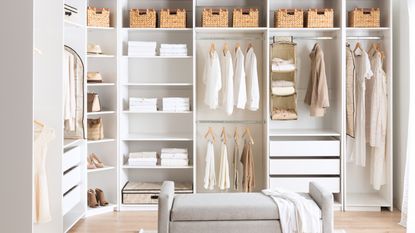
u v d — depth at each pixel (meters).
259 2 6.25
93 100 5.55
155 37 6.23
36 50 4.16
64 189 4.78
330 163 5.81
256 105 5.83
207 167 5.92
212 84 5.79
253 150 6.30
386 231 4.96
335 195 6.02
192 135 6.09
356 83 5.93
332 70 6.14
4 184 3.63
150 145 6.28
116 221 5.36
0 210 3.64
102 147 5.86
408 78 5.55
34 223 4.31
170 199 4.24
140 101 5.86
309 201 4.31
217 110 6.28
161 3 6.25
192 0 6.17
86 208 5.51
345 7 5.80
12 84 3.60
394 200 6.00
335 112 6.05
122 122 5.92
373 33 6.12
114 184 5.84
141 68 6.24
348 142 6.23
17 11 3.58
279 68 5.85
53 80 4.59
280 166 5.81
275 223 4.18
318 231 4.15
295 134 5.82
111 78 5.82
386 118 5.77
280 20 5.80
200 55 6.23
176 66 6.25
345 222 5.29
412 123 4.95
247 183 5.97
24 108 3.61
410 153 4.90
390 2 5.72
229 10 6.27
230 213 4.17
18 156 3.62
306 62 6.21
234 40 6.22
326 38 6.01
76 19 5.33
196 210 4.17
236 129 6.11
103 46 5.83
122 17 5.96
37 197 4.29
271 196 4.47
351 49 6.13
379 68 5.70
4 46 3.60
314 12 5.79
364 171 6.27
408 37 5.54
